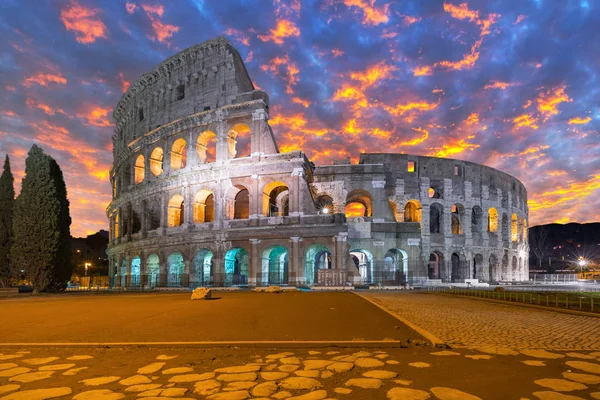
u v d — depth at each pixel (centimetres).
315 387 1080
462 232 8625
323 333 1838
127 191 8338
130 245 8038
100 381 1159
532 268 17262
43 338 1798
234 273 7469
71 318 2483
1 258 6306
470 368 1248
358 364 1306
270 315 2488
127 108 9031
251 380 1152
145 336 1803
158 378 1184
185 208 7088
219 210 6781
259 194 6619
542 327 2039
